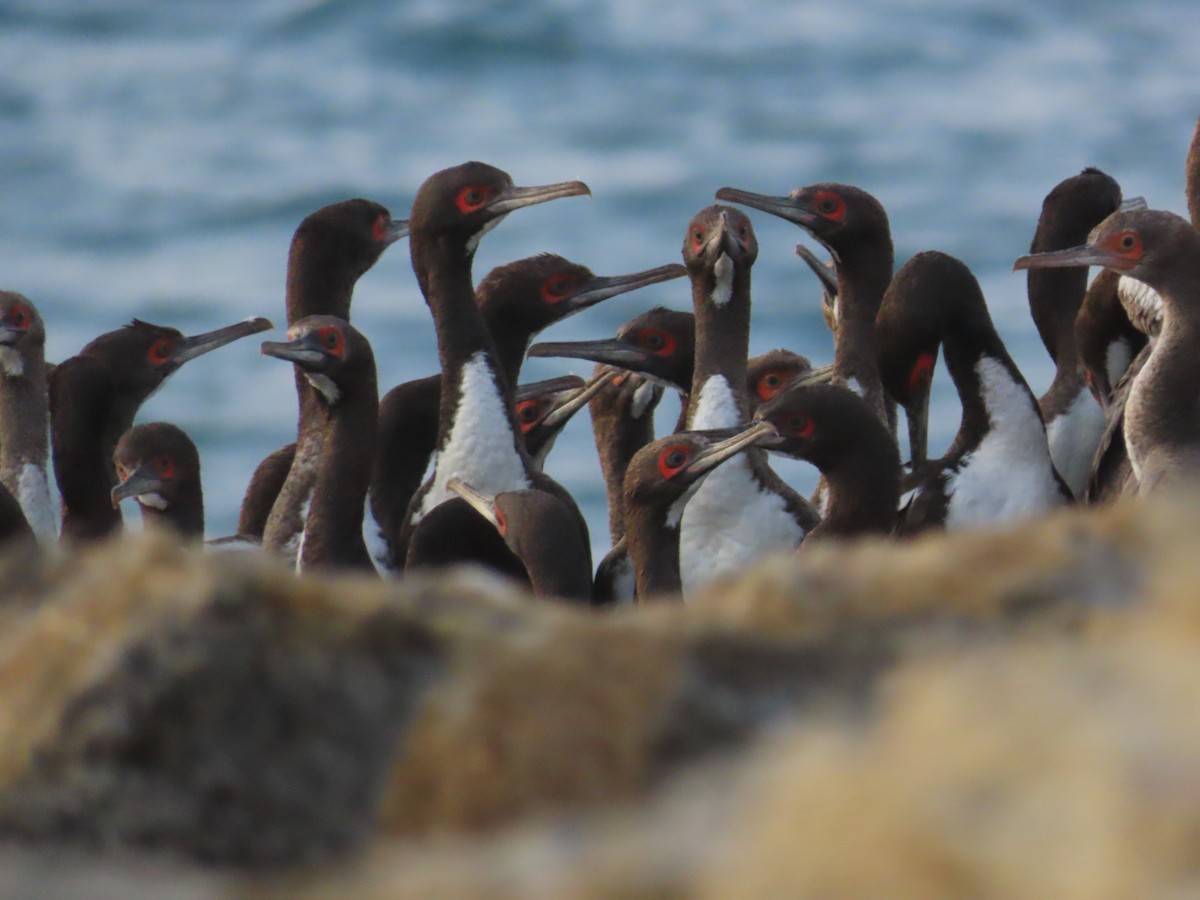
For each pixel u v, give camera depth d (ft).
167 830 18.08
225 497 109.19
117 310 143.02
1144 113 183.42
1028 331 123.13
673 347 60.49
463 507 49.21
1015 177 166.50
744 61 203.62
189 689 18.45
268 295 146.20
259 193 170.50
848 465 48.11
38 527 62.69
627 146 179.32
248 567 19.26
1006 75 197.88
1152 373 46.80
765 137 180.96
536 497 47.19
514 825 17.19
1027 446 49.80
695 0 217.97
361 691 18.61
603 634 18.66
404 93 199.52
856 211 59.00
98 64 215.31
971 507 49.01
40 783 18.16
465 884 13.92
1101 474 50.29
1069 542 18.66
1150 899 11.57
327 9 217.15
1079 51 204.33
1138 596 17.81
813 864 12.70
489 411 54.80
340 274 61.72
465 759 18.01
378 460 58.13
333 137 187.83
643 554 48.75
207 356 132.16
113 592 19.22
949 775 12.76
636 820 14.48
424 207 55.67
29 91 205.77
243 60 212.02
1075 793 12.23
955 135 178.70
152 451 56.54
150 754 18.33
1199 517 18.35
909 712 13.57
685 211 158.30
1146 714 12.71
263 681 18.56
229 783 18.28
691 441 48.24
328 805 18.25
